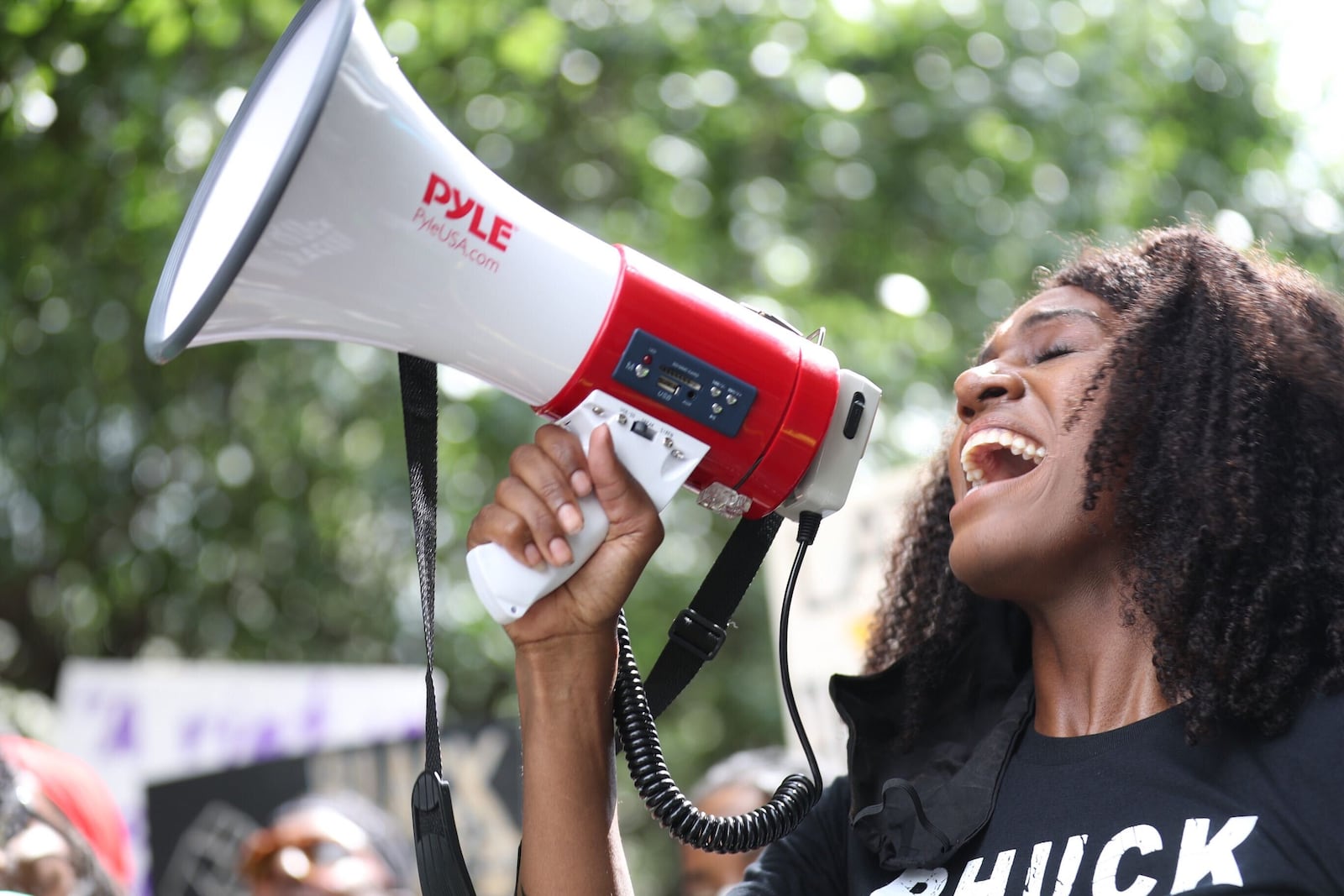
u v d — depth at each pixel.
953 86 7.71
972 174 7.82
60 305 7.50
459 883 1.73
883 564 2.27
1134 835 1.59
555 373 1.75
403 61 7.13
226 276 1.50
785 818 1.85
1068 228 7.62
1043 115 7.62
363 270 1.63
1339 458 1.74
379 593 8.88
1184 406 1.77
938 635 2.03
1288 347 1.79
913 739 1.98
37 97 6.41
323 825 4.00
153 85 6.46
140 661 8.86
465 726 4.97
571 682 1.78
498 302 1.70
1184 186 7.93
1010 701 1.88
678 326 1.77
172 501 8.37
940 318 7.92
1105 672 1.77
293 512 8.41
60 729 5.61
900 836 1.76
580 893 1.72
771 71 7.59
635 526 1.75
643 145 7.73
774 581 4.14
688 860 3.99
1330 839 1.52
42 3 6.05
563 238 1.75
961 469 1.98
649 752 1.85
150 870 4.98
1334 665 1.62
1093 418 1.80
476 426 7.64
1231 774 1.60
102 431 8.00
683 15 7.68
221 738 5.64
